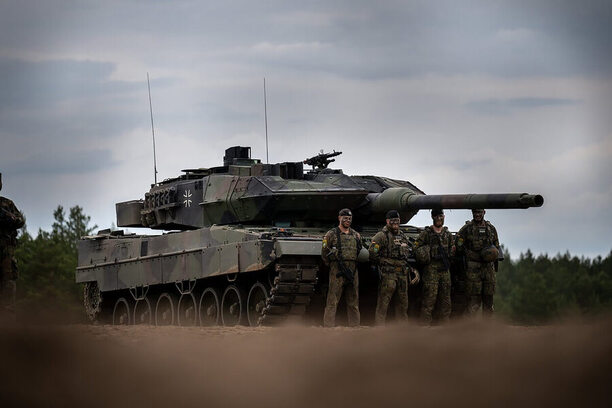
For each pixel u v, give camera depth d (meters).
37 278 157.88
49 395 29.39
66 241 194.62
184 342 39.66
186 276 75.69
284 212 73.25
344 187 74.25
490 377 31.45
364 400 29.16
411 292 71.19
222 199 75.69
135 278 83.44
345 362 33.94
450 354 35.03
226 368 33.31
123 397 29.47
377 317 64.56
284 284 65.56
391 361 33.97
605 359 32.78
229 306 74.25
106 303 91.19
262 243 66.19
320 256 66.25
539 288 180.88
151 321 84.19
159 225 85.25
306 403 28.92
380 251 64.38
